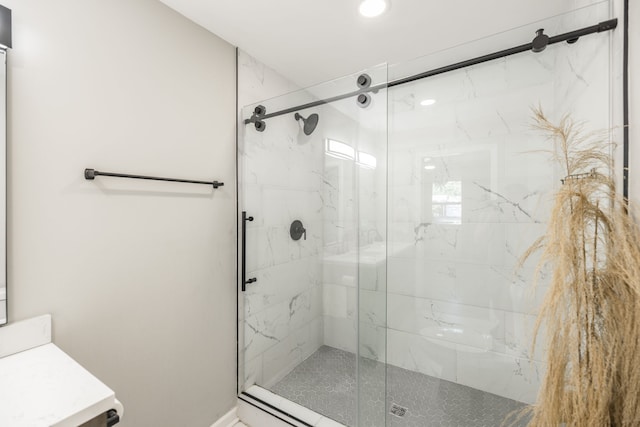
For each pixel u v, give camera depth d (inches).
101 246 47.8
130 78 51.2
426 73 67.8
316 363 75.9
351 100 65.5
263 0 55.0
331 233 72.2
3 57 37.1
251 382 74.5
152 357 55.0
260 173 74.2
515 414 66.1
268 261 76.7
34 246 40.5
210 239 66.1
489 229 72.4
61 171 43.1
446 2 55.5
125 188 50.8
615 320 31.7
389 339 85.2
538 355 66.9
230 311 70.7
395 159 83.4
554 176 64.3
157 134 55.5
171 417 58.3
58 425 26.5
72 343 44.4
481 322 73.9
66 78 43.4
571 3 54.8
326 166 69.8
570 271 33.3
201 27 63.7
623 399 30.8
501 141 70.5
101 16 47.3
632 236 32.2
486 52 69.2
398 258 83.6
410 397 73.4
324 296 74.2
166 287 57.5
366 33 65.3
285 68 81.4
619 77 39.6
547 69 64.8
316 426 62.2
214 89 66.5
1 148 37.1
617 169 39.3
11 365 35.6
